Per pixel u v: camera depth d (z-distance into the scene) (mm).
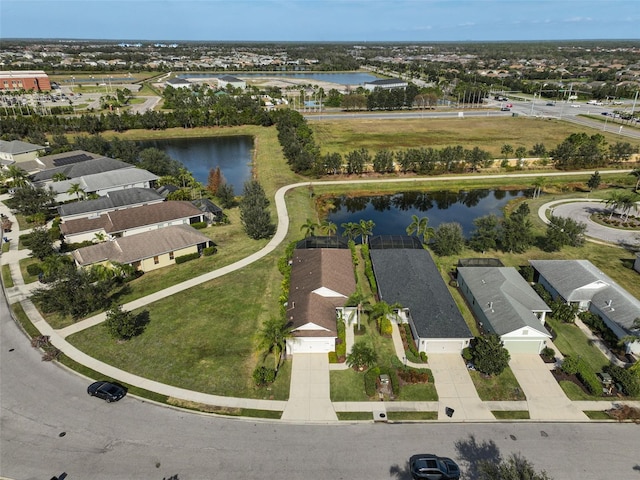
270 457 31375
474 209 86000
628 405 36406
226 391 37656
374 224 72000
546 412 35688
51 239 62094
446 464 29969
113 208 74562
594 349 43188
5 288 54125
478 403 36594
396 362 41000
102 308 49969
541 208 81062
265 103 191375
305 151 107250
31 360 41469
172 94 194625
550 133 141000
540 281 54094
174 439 32781
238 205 84625
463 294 52656
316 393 37469
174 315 48281
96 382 37938
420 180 98688
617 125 151125
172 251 59812
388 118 170500
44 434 33156
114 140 114812
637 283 54719
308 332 41750
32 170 96938
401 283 50312
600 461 31219
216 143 140750
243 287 53750
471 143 128875
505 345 42531
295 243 61469
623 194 74500
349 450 31984
